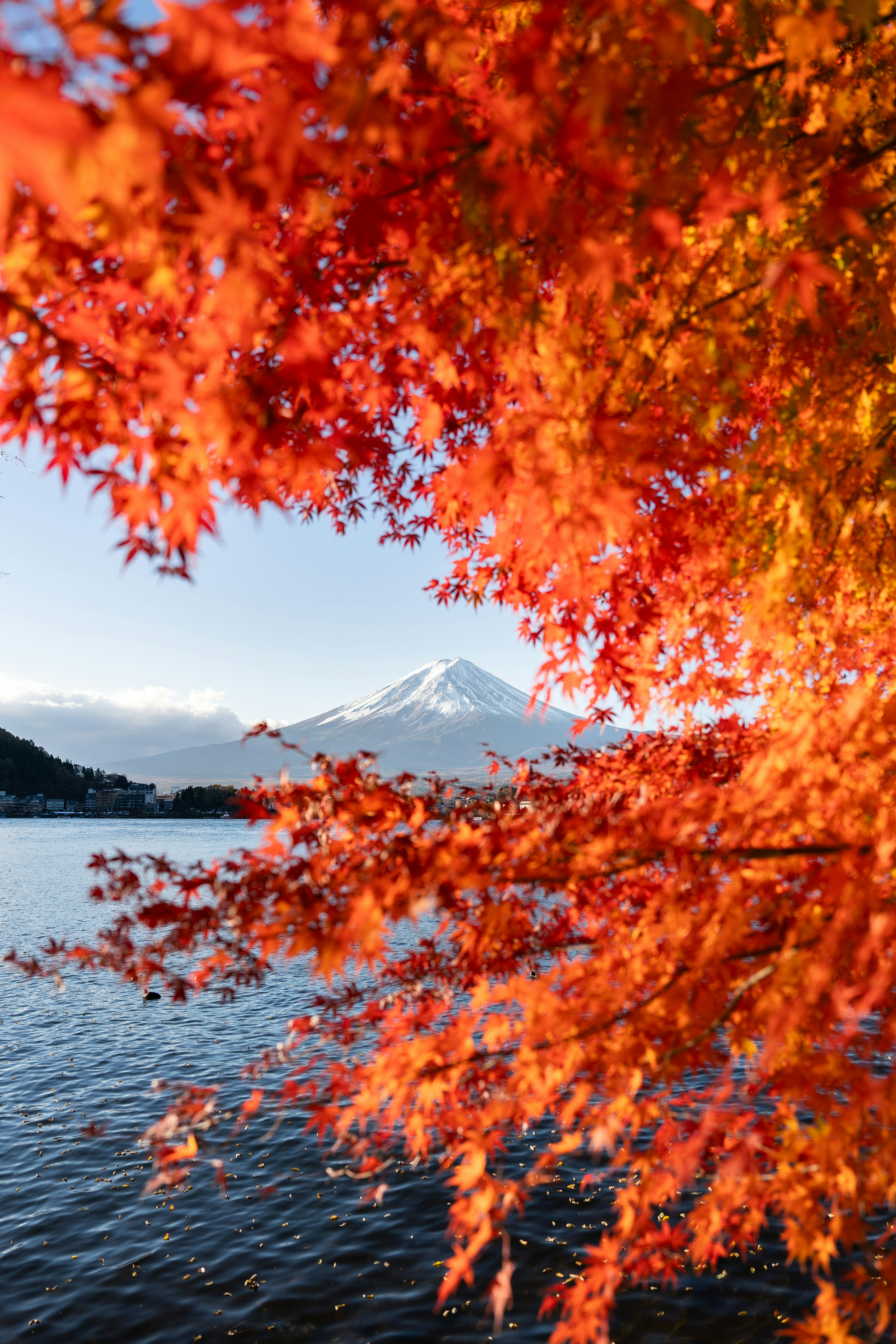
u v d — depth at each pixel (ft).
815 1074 7.47
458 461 10.75
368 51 5.49
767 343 8.89
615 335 7.36
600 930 9.99
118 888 9.62
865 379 8.83
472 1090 9.82
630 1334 21.15
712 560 9.90
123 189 4.25
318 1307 24.03
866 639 10.97
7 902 143.33
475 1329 22.48
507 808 10.05
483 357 8.51
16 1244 28.40
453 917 9.49
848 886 6.71
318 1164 33.65
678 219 6.12
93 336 7.14
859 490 9.11
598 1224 27.32
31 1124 40.19
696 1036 8.25
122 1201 31.37
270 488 7.98
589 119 5.46
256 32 4.85
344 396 8.53
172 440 7.23
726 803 7.66
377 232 7.32
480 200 6.47
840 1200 7.59
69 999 70.90
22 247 6.37
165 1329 23.35
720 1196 8.40
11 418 7.30
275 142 5.22
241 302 5.94
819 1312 8.07
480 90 6.46
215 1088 9.94
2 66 4.46
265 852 9.23
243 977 9.99
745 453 9.22
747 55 6.82
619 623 10.11
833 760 7.59
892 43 7.97
